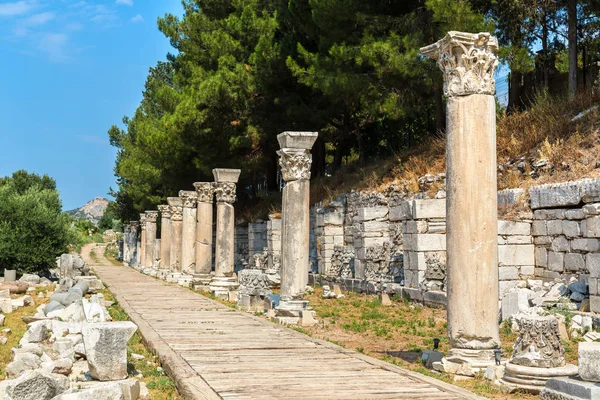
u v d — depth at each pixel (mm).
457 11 23000
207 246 29438
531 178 19609
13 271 29125
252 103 34562
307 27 31031
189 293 25656
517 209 17578
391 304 19922
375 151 40719
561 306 14656
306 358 10977
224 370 9867
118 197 67625
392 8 28359
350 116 35281
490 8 27828
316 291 25219
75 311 17516
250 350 11820
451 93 10258
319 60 28234
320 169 39906
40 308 19594
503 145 22531
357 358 10945
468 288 9875
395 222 23109
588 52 31516
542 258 17125
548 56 30500
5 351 13156
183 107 35156
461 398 7973
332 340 13820
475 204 9922
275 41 35250
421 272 19672
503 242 17328
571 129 20578
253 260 37656
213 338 13305
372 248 23281
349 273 25656
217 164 38000
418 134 40188
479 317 9836
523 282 17078
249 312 18984
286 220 17656
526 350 8836
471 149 10008
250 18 35625
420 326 15555
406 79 26656
